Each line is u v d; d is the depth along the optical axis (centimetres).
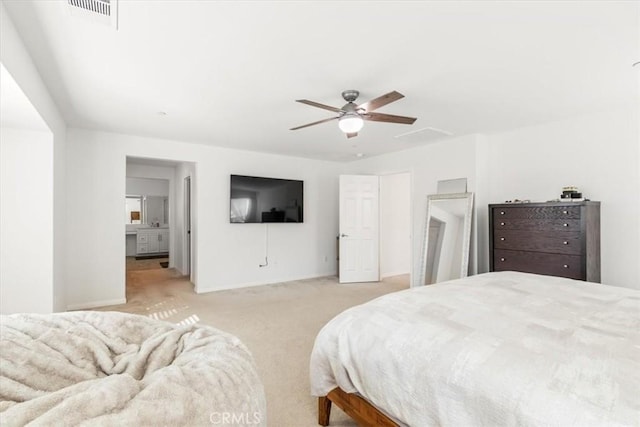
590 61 222
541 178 378
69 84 263
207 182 498
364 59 221
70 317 114
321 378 171
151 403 68
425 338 136
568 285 213
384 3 163
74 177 396
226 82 259
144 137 444
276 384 223
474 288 204
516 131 401
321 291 498
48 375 86
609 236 326
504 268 366
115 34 192
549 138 371
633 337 129
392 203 636
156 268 691
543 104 308
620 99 295
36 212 293
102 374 92
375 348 144
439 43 200
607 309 163
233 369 89
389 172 552
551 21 177
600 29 184
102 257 415
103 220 416
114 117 352
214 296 463
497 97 290
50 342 96
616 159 323
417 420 123
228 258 517
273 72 241
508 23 179
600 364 108
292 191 575
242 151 531
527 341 125
